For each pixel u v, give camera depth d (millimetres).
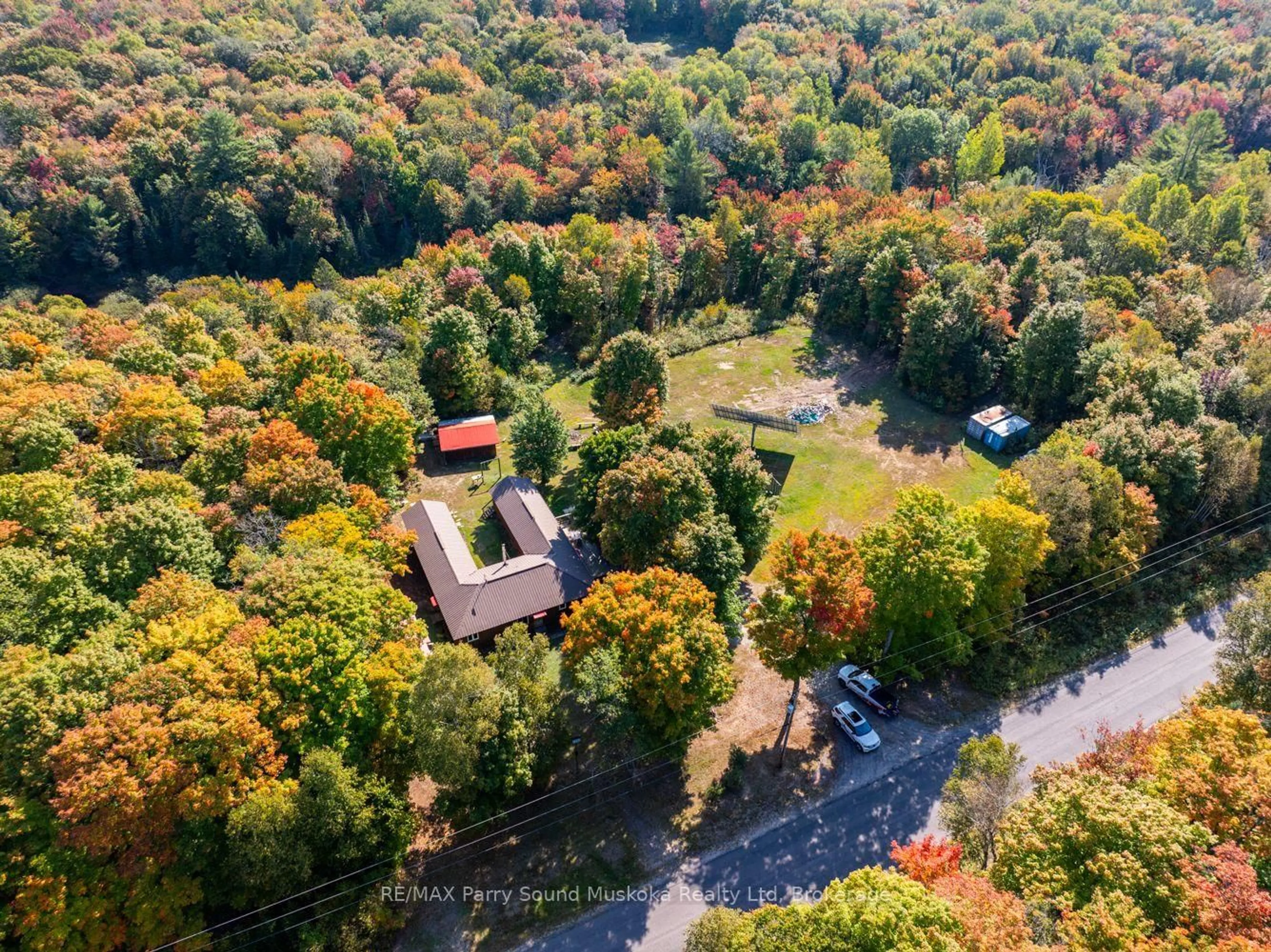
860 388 98188
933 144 151000
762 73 181125
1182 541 70500
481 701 42938
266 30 186375
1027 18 193250
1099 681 58594
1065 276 96125
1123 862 31500
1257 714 46531
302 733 42312
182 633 43188
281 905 40906
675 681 45094
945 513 56562
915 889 30859
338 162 141250
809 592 48281
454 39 190625
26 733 37438
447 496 80250
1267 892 31375
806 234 117188
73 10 182750
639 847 47531
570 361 110812
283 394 74250
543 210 140625
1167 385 72000
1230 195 112812
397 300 103125
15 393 65000
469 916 44031
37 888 34469
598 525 68312
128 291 133000
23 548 48500
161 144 139625
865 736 53188
